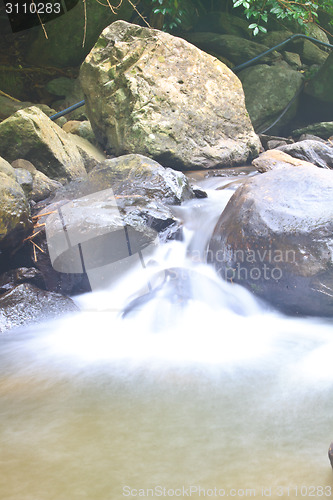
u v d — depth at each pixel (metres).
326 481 1.98
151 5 9.54
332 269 3.78
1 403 2.71
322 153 6.42
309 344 3.48
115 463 2.13
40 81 9.34
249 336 3.64
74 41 9.12
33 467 2.11
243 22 10.49
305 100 9.86
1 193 4.23
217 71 7.22
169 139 6.59
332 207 3.95
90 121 7.19
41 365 3.24
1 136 5.82
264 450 2.20
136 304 4.00
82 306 4.35
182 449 2.22
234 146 7.06
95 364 3.23
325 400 2.65
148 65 6.78
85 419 2.52
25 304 4.08
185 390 2.82
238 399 2.69
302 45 10.59
